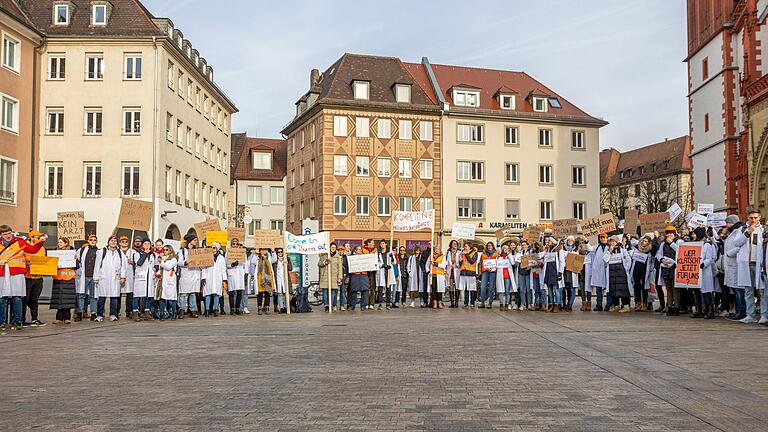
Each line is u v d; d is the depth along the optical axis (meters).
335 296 23.00
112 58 40.12
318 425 5.75
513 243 21.48
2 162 35.72
